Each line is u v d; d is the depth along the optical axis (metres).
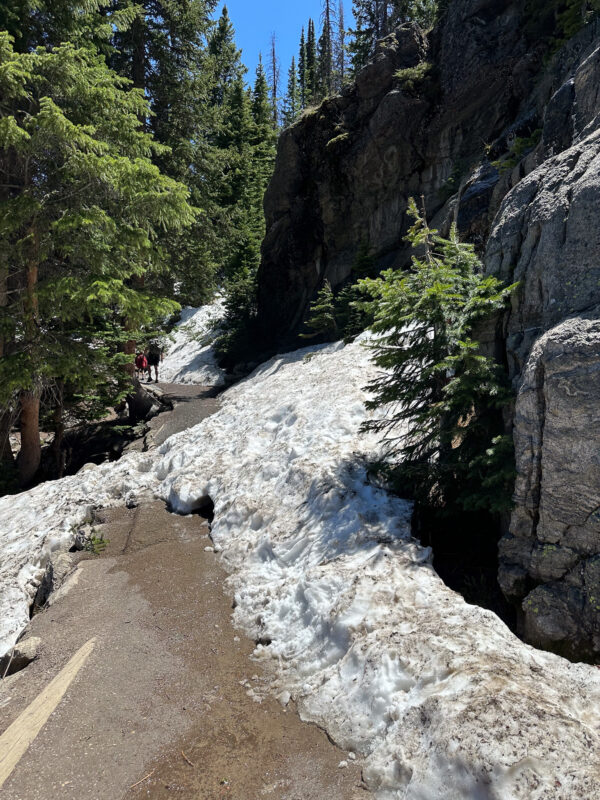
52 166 11.51
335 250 23.05
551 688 3.29
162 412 18.88
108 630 5.43
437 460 6.27
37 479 13.58
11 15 11.69
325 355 14.09
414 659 3.75
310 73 57.38
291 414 9.93
